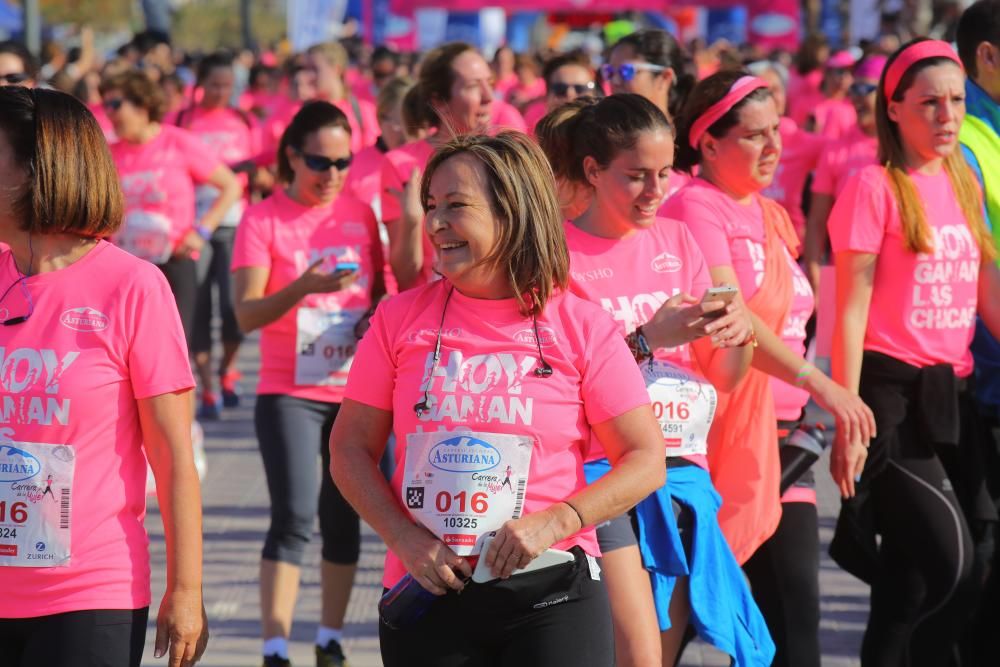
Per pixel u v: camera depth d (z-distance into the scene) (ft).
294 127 46.88
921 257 38.06
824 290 39.81
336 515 46.26
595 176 32.96
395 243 47.42
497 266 25.57
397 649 26.27
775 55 172.24
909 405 38.29
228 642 48.57
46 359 25.66
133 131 69.87
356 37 211.20
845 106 98.89
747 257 36.91
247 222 47.29
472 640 25.85
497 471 25.04
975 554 39.22
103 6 357.61
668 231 34.09
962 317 38.73
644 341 30.37
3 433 25.59
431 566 24.77
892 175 38.19
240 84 182.09
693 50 188.34
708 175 37.93
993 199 40.37
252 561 57.93
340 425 26.76
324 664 46.32
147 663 46.14
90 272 26.23
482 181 25.34
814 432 38.06
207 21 495.00
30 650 25.61
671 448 33.58
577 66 60.90
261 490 69.87
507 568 24.52
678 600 34.27
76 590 25.55
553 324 25.91
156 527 62.18
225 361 90.89
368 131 88.43
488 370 25.41
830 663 46.09
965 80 42.47
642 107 32.71
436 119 51.21
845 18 189.37
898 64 38.19
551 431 25.41
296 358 46.19
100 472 25.91
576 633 25.93
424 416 25.43
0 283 26.32
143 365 26.07
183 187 71.26
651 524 32.48
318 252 47.34
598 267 33.17
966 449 39.40
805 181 80.28
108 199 26.37
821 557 58.59
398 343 26.11
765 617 37.19
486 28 269.64
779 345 35.83
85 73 112.27
